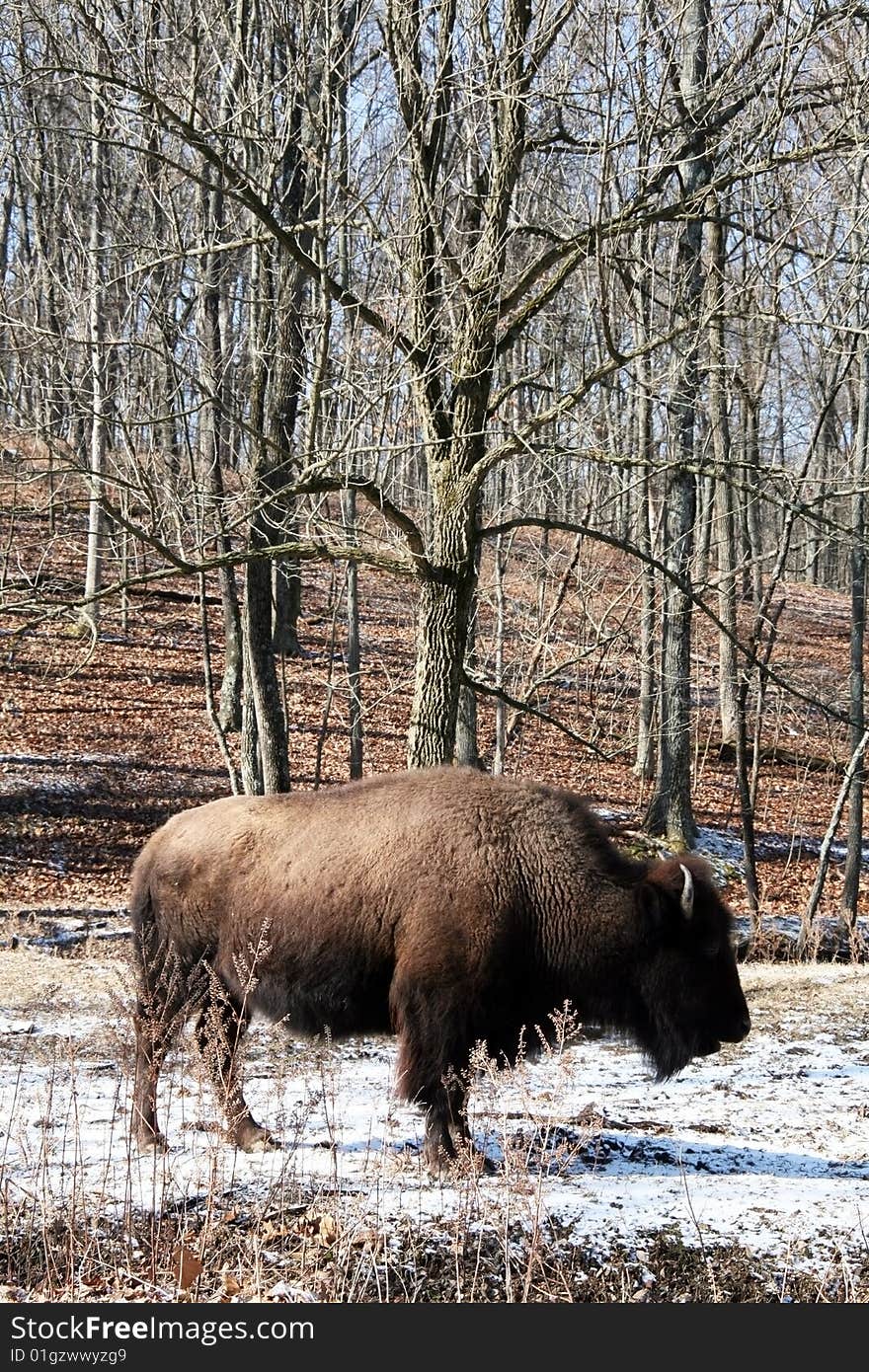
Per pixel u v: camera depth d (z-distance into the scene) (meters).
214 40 8.99
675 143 8.78
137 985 6.21
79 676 23.50
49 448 8.84
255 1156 5.89
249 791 15.95
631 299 9.42
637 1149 6.62
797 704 24.48
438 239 8.89
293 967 5.94
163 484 9.67
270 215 8.26
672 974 6.20
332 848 5.97
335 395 9.35
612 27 7.96
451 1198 5.32
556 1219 5.23
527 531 20.81
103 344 8.52
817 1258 5.07
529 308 9.48
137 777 19.88
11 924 13.37
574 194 9.92
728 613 17.72
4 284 10.10
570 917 6.07
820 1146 6.84
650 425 11.89
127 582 8.95
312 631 28.36
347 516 14.41
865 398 17.91
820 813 23.20
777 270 9.07
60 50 8.66
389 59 9.02
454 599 9.62
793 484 9.66
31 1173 5.42
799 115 8.99
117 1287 4.50
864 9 8.31
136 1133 5.88
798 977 12.06
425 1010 5.74
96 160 11.62
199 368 11.09
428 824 5.97
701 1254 5.05
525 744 23.53
